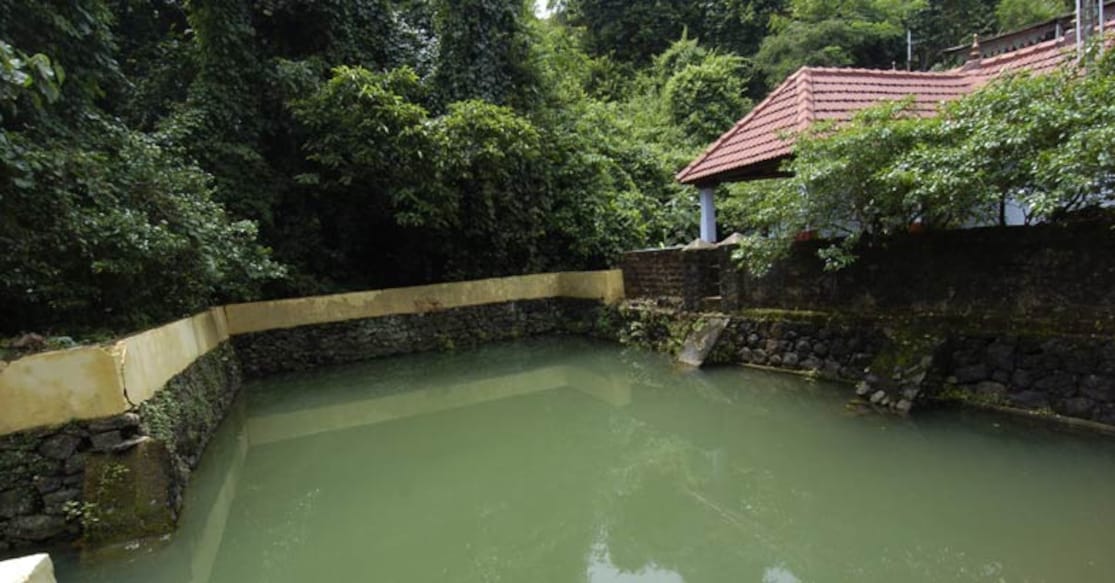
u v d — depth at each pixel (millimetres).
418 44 11125
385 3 10766
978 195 4086
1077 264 4113
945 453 3938
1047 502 3227
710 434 4918
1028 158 3836
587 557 3244
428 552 3352
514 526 3635
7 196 3824
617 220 10766
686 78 16641
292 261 8891
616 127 14086
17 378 3145
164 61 9125
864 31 18031
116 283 4566
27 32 4684
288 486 4430
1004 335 4438
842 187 5027
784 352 6258
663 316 7926
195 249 5297
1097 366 3922
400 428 5746
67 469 3201
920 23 19766
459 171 8789
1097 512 3074
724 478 4074
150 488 3281
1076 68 4309
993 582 2584
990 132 3924
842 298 5828
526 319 9930
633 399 6152
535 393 6836
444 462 4758
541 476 4379
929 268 5059
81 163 4363
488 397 6750
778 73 17766
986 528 3039
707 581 2883
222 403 5816
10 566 1314
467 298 9406
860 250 5590
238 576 3152
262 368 7832
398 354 8789
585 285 9664
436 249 9727
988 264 4648
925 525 3139
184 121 7789
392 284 10180
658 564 3109
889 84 7379
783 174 7117
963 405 4562
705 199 8195
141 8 9578
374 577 3078
